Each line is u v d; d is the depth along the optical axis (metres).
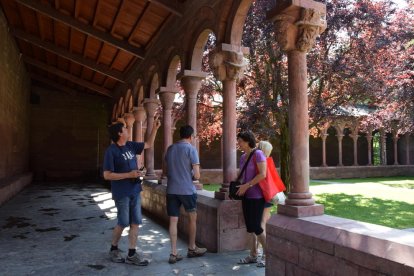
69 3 9.27
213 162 23.91
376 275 2.49
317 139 26.53
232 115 5.43
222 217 5.00
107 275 4.08
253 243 4.45
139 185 4.71
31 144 19.45
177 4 7.21
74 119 20.14
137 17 8.60
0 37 10.87
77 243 5.61
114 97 17.42
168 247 5.32
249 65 10.77
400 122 13.07
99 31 9.99
